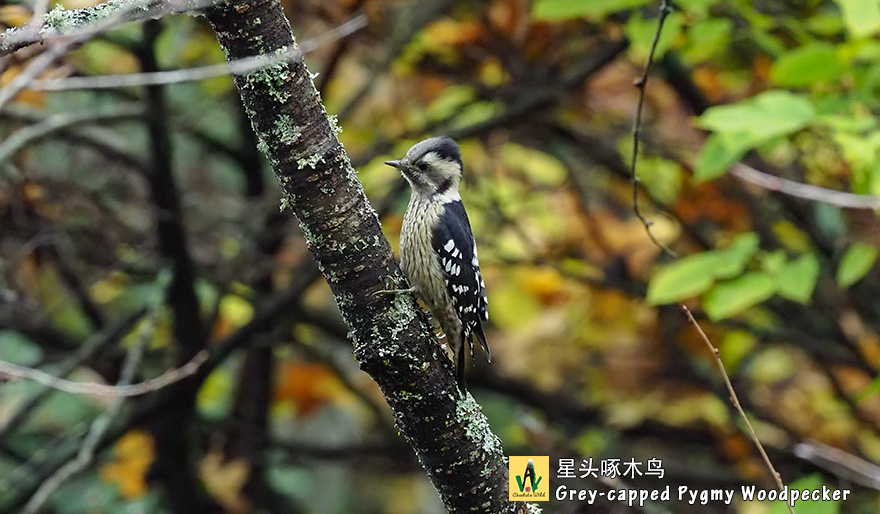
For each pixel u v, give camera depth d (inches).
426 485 695.7
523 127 533.3
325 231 218.2
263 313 455.2
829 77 299.6
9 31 204.5
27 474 452.8
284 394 565.3
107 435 448.8
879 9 264.5
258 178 502.9
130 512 478.0
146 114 409.1
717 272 310.2
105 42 404.8
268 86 206.1
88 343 474.0
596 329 544.4
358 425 677.9
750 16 351.3
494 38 474.0
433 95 515.8
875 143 271.7
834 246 462.0
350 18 449.7
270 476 597.0
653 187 516.4
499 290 568.4
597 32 470.9
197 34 472.7
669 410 539.5
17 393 508.7
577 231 532.4
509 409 605.3
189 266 450.0
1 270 431.8
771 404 534.9
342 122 474.3
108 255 495.2
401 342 225.1
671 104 497.4
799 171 457.4
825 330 508.4
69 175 491.5
